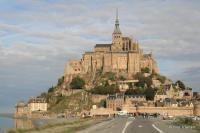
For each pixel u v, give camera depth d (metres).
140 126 112.69
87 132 85.00
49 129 93.00
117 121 165.12
